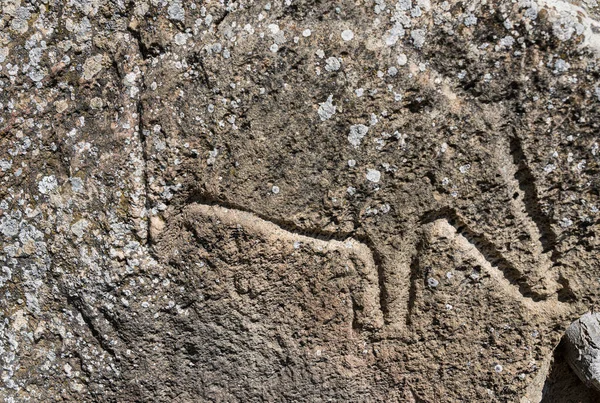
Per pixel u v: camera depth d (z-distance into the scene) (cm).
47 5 149
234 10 145
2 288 164
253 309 163
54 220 157
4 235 160
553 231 154
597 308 158
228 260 158
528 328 162
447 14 142
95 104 151
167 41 146
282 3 143
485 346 164
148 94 148
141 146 151
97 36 149
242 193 154
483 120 146
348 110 147
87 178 154
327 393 170
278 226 157
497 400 169
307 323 165
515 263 157
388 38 143
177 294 160
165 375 167
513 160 149
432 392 169
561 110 144
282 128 149
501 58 142
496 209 152
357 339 166
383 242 158
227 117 149
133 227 154
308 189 153
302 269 160
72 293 160
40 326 165
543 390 168
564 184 149
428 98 145
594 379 157
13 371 168
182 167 151
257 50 145
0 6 149
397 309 163
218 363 167
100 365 164
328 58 144
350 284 161
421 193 153
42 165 156
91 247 156
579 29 139
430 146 149
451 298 160
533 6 139
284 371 169
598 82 141
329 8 143
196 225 156
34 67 151
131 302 158
